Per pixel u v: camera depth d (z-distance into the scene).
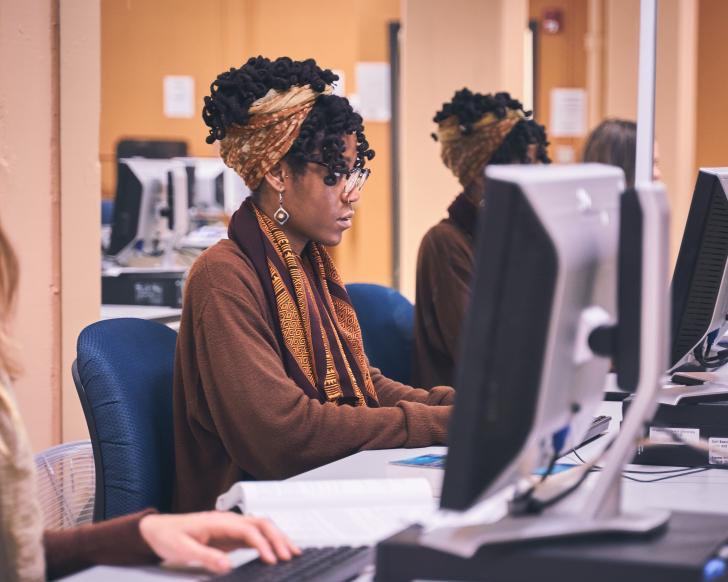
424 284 2.98
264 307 2.02
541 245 1.07
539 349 1.08
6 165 2.68
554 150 8.51
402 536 1.18
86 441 1.95
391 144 8.28
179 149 6.64
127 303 4.45
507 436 1.09
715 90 5.25
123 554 1.30
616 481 1.20
